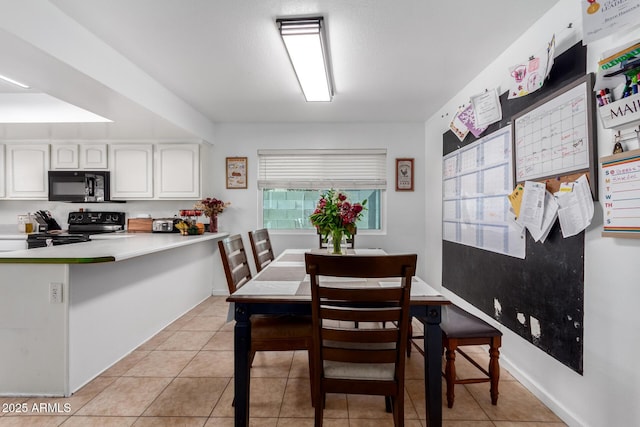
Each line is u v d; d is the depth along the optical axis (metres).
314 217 2.26
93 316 1.98
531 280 1.83
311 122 3.77
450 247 3.00
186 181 3.59
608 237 1.32
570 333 1.54
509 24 1.82
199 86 2.70
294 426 1.54
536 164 1.76
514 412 1.64
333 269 1.20
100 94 2.14
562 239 1.59
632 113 1.19
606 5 1.27
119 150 3.58
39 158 3.56
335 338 1.27
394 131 3.76
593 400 1.41
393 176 3.76
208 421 1.57
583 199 1.44
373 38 1.96
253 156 3.81
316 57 2.09
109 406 1.69
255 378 1.98
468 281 2.63
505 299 2.10
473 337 1.69
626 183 1.23
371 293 1.22
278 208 3.93
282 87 2.72
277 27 1.81
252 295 1.45
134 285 2.40
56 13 1.62
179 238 3.04
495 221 2.21
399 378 1.27
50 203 3.91
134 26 1.81
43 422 1.56
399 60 2.24
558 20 1.62
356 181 3.79
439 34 1.92
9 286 1.81
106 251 2.00
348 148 3.78
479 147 2.43
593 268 1.41
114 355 2.17
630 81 1.21
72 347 1.82
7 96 2.90
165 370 2.07
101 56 1.95
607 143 1.34
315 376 1.30
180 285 3.13
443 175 3.16
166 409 1.66
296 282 1.70
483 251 2.38
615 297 1.31
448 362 1.68
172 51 2.10
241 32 1.89
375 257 1.17
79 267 1.88
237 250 2.02
